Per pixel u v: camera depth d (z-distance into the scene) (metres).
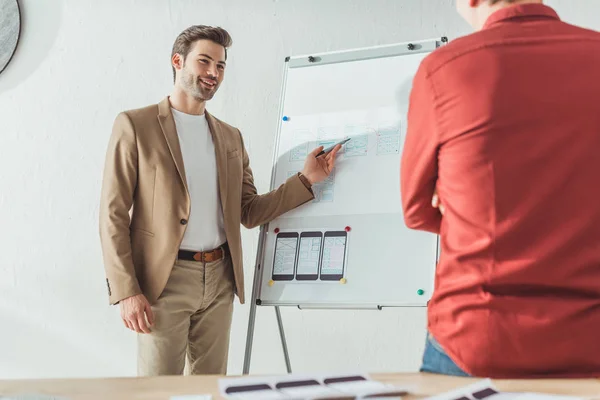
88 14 3.05
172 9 3.02
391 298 2.16
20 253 3.00
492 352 1.04
